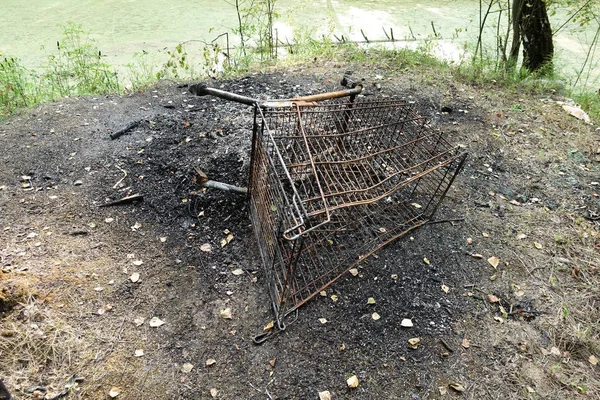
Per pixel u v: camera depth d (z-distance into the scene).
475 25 9.09
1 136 4.10
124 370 2.32
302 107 3.13
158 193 3.53
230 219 3.34
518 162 4.31
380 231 3.32
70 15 8.46
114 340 2.45
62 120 4.43
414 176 2.95
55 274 2.75
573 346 2.65
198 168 3.63
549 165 4.29
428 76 5.94
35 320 2.46
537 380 2.46
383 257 3.15
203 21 8.48
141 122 4.41
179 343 2.49
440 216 3.55
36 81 5.75
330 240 3.18
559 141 4.66
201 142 4.12
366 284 2.94
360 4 10.12
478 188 3.91
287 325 2.64
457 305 2.86
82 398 2.17
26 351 2.31
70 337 2.42
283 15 8.95
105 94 5.14
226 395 2.27
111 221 3.24
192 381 2.31
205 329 2.57
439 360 2.52
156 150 4.00
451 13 9.80
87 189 3.52
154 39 7.56
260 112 2.81
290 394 2.30
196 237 3.18
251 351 2.48
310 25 8.66
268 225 2.79
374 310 2.78
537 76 6.35
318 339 2.58
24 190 3.46
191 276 2.88
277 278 2.71
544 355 2.59
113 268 2.87
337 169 3.08
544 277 3.10
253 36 7.89
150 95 5.07
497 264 3.17
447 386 2.40
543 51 6.45
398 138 3.51
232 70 5.97
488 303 2.89
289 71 5.93
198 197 3.47
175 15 8.71
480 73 6.12
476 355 2.57
